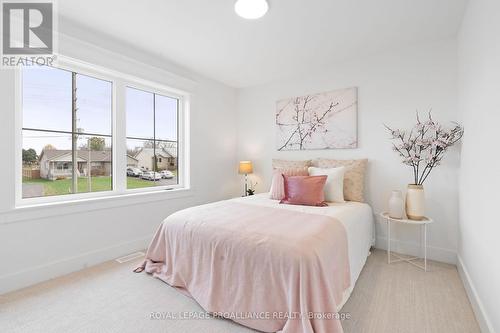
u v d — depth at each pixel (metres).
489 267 1.36
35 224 1.90
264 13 1.96
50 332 1.37
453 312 1.58
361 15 2.00
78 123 2.28
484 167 1.47
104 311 1.55
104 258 2.32
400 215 2.29
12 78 1.81
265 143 3.67
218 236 1.57
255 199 2.72
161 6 1.87
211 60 2.88
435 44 2.42
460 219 2.19
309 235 1.44
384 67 2.69
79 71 2.25
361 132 2.83
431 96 2.44
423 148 2.36
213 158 3.59
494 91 1.30
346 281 1.59
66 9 1.90
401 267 2.25
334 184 2.56
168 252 1.91
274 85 3.56
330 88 3.05
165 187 3.05
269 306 1.33
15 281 1.80
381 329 1.41
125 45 2.48
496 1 1.28
